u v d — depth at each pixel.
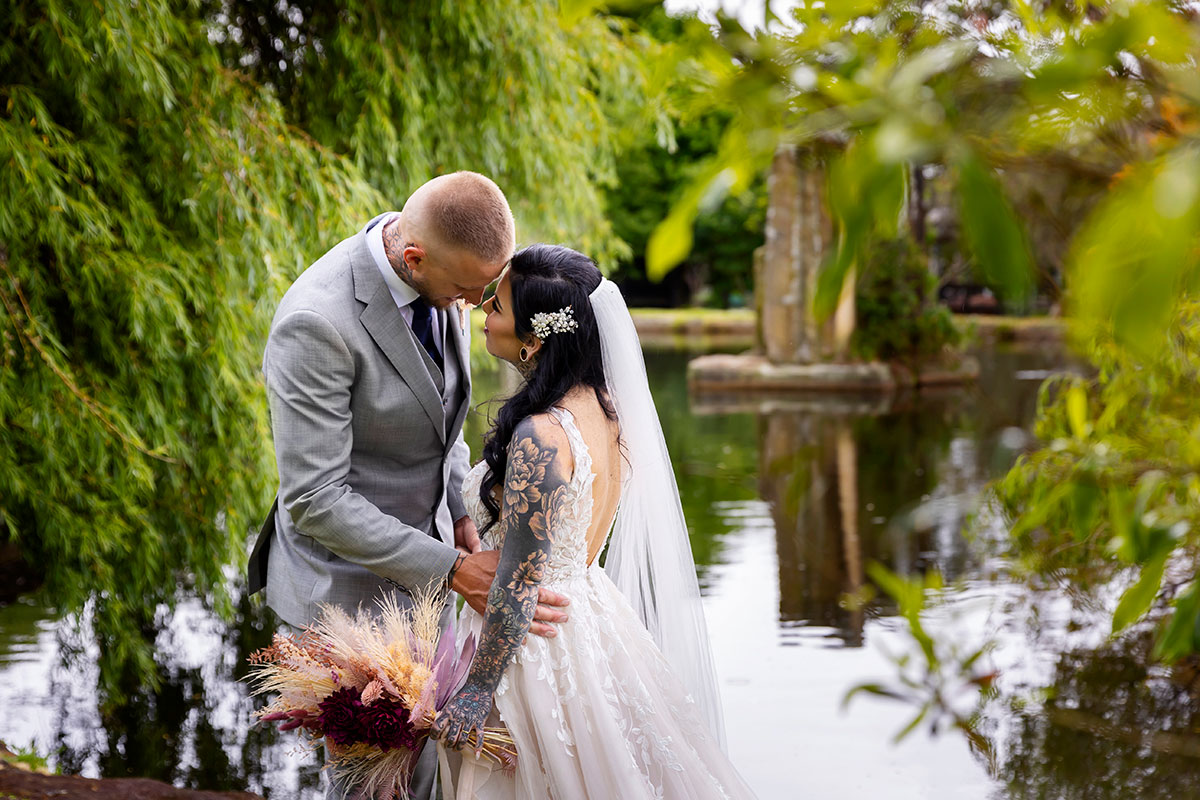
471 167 5.09
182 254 3.75
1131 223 0.48
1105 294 0.48
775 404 12.27
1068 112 0.57
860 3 0.59
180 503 4.08
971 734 0.90
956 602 4.33
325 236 4.09
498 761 2.21
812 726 3.63
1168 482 1.05
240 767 3.52
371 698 2.10
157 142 3.76
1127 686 3.76
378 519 2.30
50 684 4.09
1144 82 0.56
